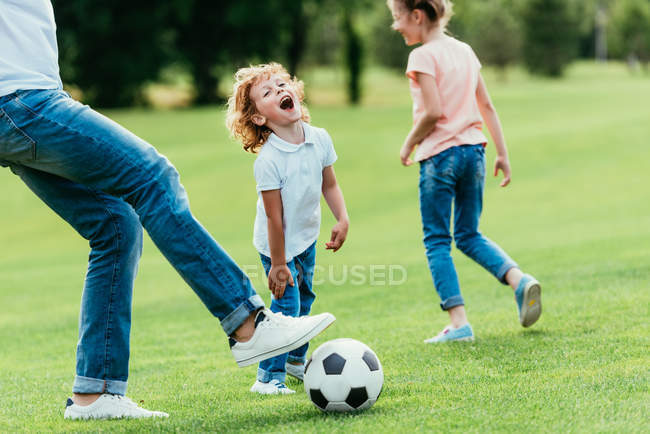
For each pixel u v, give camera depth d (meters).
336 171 28.78
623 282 7.79
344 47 66.19
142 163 3.83
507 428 3.42
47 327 8.91
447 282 6.04
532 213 19.88
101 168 3.81
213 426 3.74
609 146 29.86
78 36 54.66
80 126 3.79
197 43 63.22
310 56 81.00
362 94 66.50
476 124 6.23
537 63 92.75
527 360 4.96
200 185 26.75
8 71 3.80
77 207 4.04
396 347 5.86
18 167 4.07
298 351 5.11
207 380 5.28
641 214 17.25
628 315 6.10
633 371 4.38
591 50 123.62
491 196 23.39
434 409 3.83
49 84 3.89
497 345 5.54
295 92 4.67
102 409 4.05
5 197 26.66
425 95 6.01
